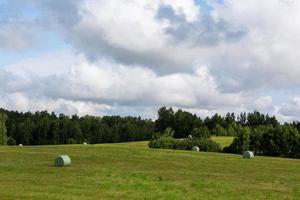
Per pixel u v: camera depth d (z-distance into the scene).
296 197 28.11
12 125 177.12
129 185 30.38
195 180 34.19
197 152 70.06
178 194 27.48
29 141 177.75
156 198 25.88
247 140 105.62
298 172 44.16
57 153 57.00
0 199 23.36
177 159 53.78
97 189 28.28
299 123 130.25
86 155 55.19
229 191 29.44
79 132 187.75
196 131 122.81
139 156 56.06
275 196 28.16
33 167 40.31
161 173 38.12
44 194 25.59
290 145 105.56
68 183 30.39
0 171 36.47
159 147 93.06
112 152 60.69
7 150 61.03
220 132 177.88
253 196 27.88
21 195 24.88
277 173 42.34
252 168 46.50
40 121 185.25
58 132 182.00
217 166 47.06
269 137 106.56
